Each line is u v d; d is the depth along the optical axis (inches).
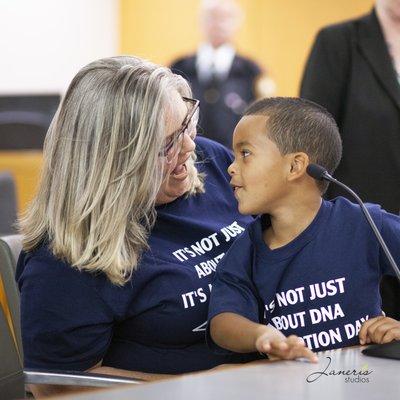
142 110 135.0
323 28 224.5
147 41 633.0
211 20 594.6
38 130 422.6
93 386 130.0
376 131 214.2
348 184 215.8
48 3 605.6
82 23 622.2
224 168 160.4
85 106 135.9
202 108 587.8
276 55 605.0
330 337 131.3
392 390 94.2
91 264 132.9
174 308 139.9
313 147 132.4
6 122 423.2
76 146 135.5
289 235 132.6
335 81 219.3
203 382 96.0
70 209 134.7
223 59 592.1
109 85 136.3
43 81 605.6
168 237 145.4
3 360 124.0
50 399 87.7
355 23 221.8
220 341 128.3
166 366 142.9
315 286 131.0
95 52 631.8
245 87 589.0
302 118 132.6
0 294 152.5
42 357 136.4
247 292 131.7
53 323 134.8
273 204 132.4
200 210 151.3
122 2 639.1
